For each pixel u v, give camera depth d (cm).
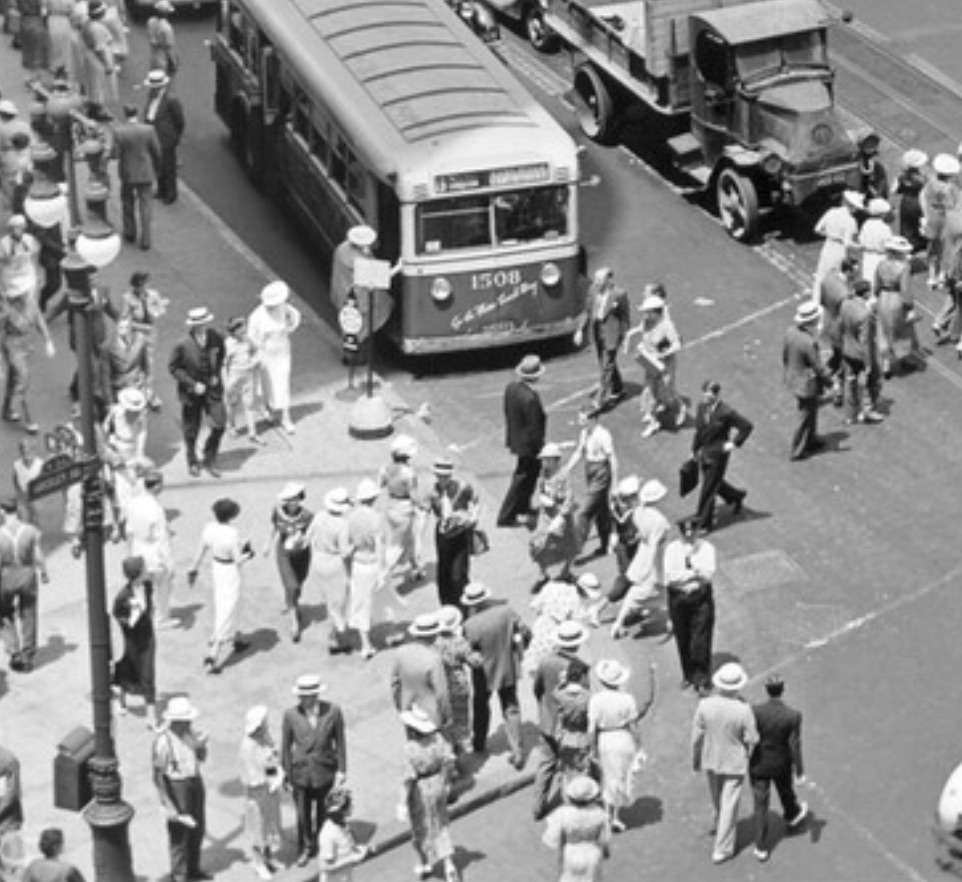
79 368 4450
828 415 5847
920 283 6275
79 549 5431
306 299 6288
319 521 5116
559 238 5972
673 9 6506
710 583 5019
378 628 5250
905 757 4978
